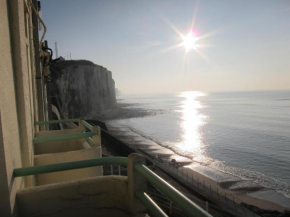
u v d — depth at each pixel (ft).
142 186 6.47
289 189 83.97
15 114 7.38
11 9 8.13
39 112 22.61
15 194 6.30
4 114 5.58
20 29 8.46
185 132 215.10
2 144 5.38
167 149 147.95
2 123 5.36
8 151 5.76
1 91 5.41
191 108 479.41
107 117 306.35
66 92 246.27
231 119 296.92
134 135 203.10
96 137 12.30
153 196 46.19
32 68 17.90
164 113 389.39
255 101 643.86
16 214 6.22
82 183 7.11
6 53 6.43
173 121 293.43
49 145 15.93
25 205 6.60
